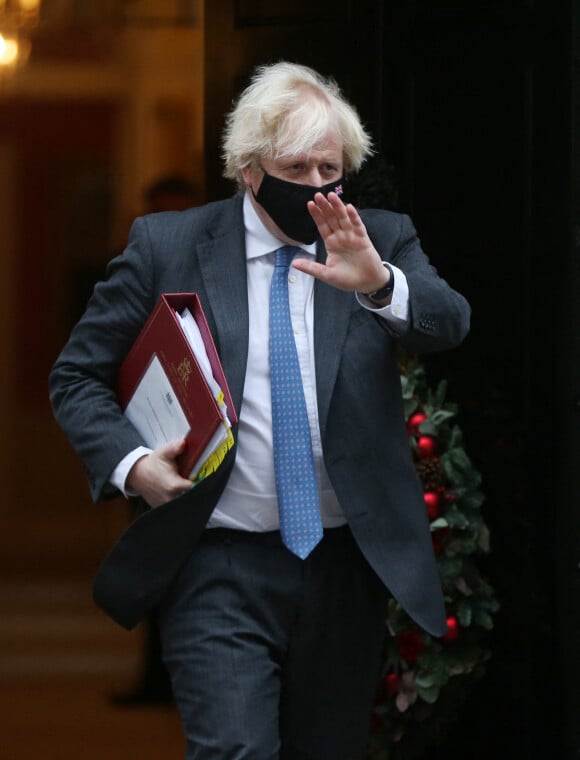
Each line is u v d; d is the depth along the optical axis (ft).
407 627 46.93
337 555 37.58
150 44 104.32
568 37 48.39
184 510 35.63
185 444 35.40
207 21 56.29
